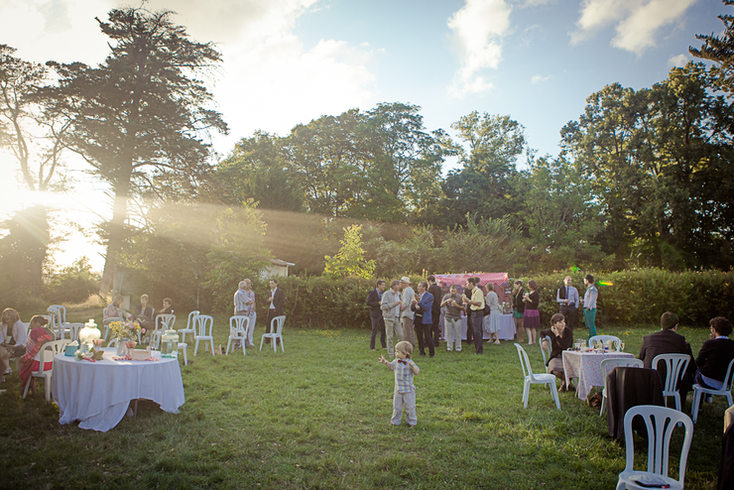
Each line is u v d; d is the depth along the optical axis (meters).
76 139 23.44
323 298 16.34
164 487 3.80
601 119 38.19
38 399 6.15
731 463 3.44
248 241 18.09
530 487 4.00
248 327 11.33
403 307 10.18
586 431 5.34
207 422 5.47
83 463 4.24
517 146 51.16
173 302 19.88
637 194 33.84
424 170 43.28
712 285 15.86
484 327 13.16
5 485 3.72
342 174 39.75
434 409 6.23
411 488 3.97
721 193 30.38
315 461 4.43
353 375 8.30
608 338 7.79
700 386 5.96
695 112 31.97
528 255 33.91
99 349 5.69
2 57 26.39
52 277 29.59
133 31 25.73
